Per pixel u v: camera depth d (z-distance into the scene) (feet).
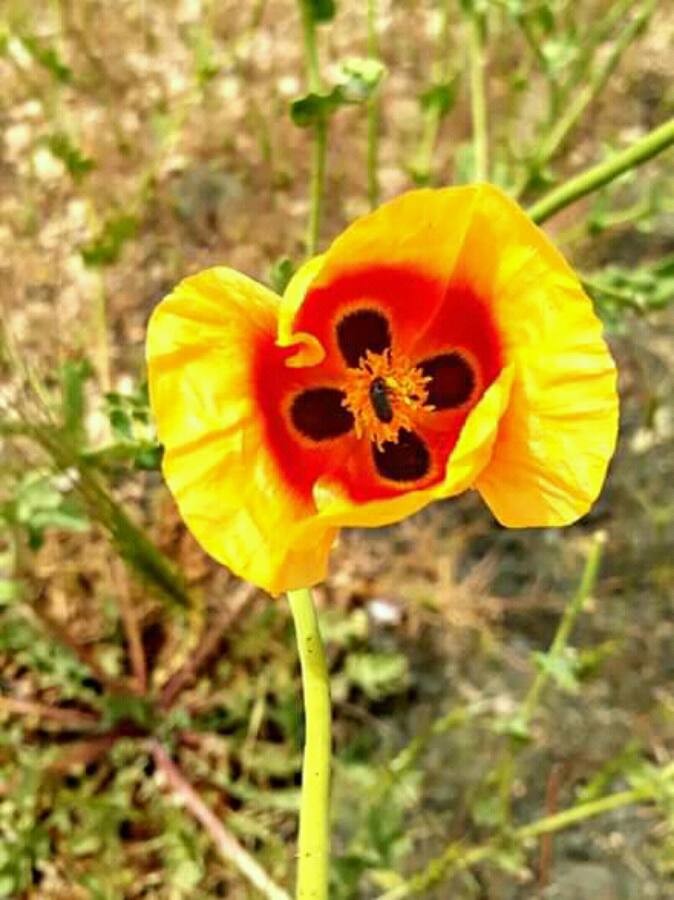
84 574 0.55
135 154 0.64
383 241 0.31
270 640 0.54
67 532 0.55
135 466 0.41
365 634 0.56
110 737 0.53
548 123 0.55
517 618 0.57
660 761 0.55
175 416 0.30
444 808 0.54
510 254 0.31
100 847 0.50
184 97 0.65
